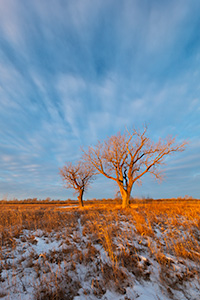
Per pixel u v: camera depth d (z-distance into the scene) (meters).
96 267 4.36
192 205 16.92
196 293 3.37
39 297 3.27
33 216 11.77
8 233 7.32
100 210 16.14
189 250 5.36
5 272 4.27
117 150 23.12
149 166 22.19
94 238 6.59
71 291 3.49
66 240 6.39
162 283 3.67
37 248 5.84
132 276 3.95
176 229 7.73
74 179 28.94
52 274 4.05
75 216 12.56
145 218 10.43
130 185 21.98
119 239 6.41
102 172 24.27
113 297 3.27
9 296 3.35
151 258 4.88
